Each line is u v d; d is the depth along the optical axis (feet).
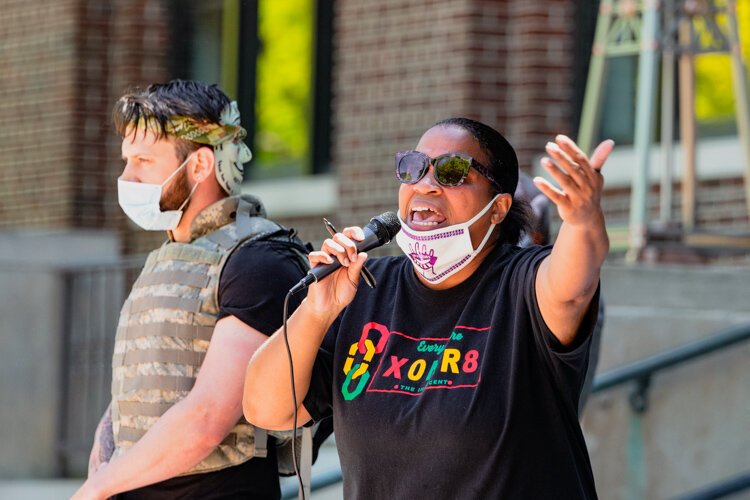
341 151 45.85
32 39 54.29
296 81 51.34
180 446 16.81
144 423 17.49
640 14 37.40
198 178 18.20
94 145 52.80
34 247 50.19
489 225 15.15
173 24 53.06
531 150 41.75
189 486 17.38
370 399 14.82
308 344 15.37
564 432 14.30
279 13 51.93
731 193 38.58
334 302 15.16
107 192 52.65
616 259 35.37
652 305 28.73
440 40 43.06
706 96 40.52
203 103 18.17
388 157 44.47
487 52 42.39
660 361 26.16
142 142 18.10
